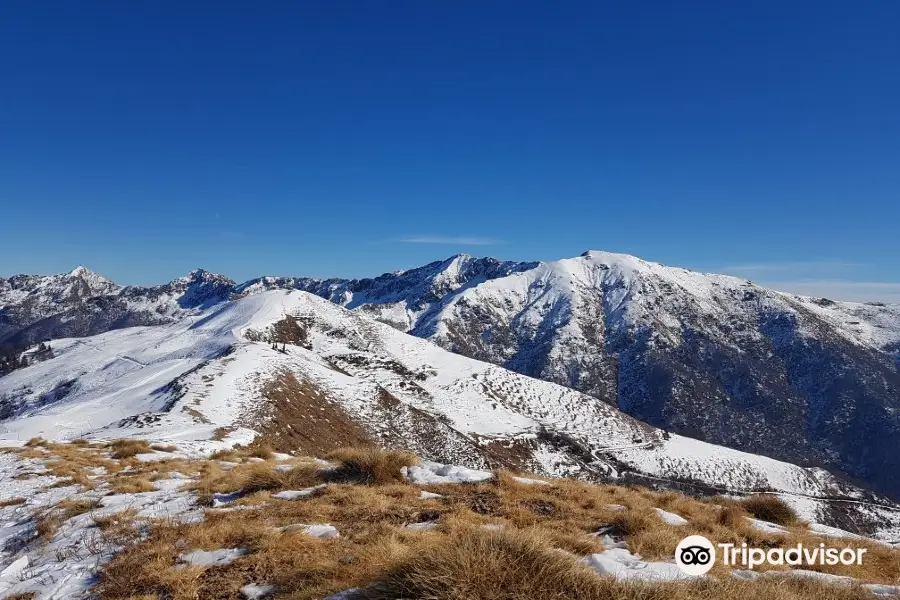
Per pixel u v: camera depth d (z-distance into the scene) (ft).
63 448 67.62
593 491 38.24
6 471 48.83
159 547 22.35
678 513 35.78
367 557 19.63
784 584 18.43
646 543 24.68
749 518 36.58
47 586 20.47
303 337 400.47
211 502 32.12
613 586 15.21
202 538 23.20
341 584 17.52
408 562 16.48
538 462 282.15
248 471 40.88
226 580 19.38
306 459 55.06
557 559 16.28
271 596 18.12
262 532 23.39
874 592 19.52
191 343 391.65
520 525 26.78
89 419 163.32
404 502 29.91
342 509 28.35
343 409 225.35
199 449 77.41
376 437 213.66
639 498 37.78
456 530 22.13
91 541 24.81
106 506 32.22
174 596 18.28
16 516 32.86
